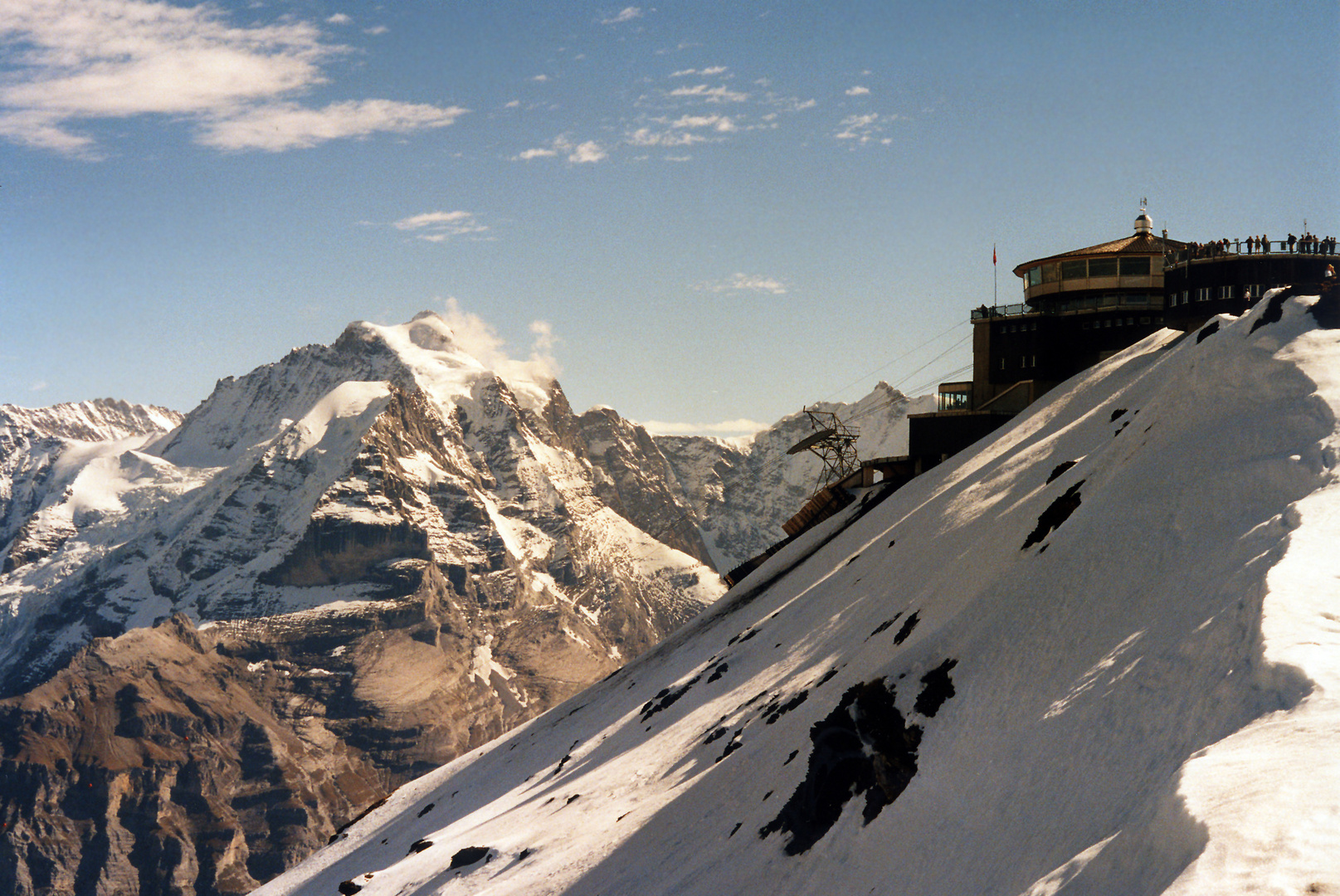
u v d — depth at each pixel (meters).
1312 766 22.61
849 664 64.31
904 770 41.09
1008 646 43.03
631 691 124.75
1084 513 48.62
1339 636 28.50
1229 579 35.03
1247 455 44.72
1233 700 28.72
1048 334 129.12
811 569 116.12
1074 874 25.39
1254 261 110.94
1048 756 34.75
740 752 62.47
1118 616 39.84
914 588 69.62
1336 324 53.50
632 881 55.88
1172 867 22.25
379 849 129.75
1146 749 30.66
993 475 84.75
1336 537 33.72
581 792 83.25
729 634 117.00
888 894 36.31
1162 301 124.88
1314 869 19.41
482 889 70.38
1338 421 42.88
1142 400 72.56
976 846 34.28
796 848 44.25
